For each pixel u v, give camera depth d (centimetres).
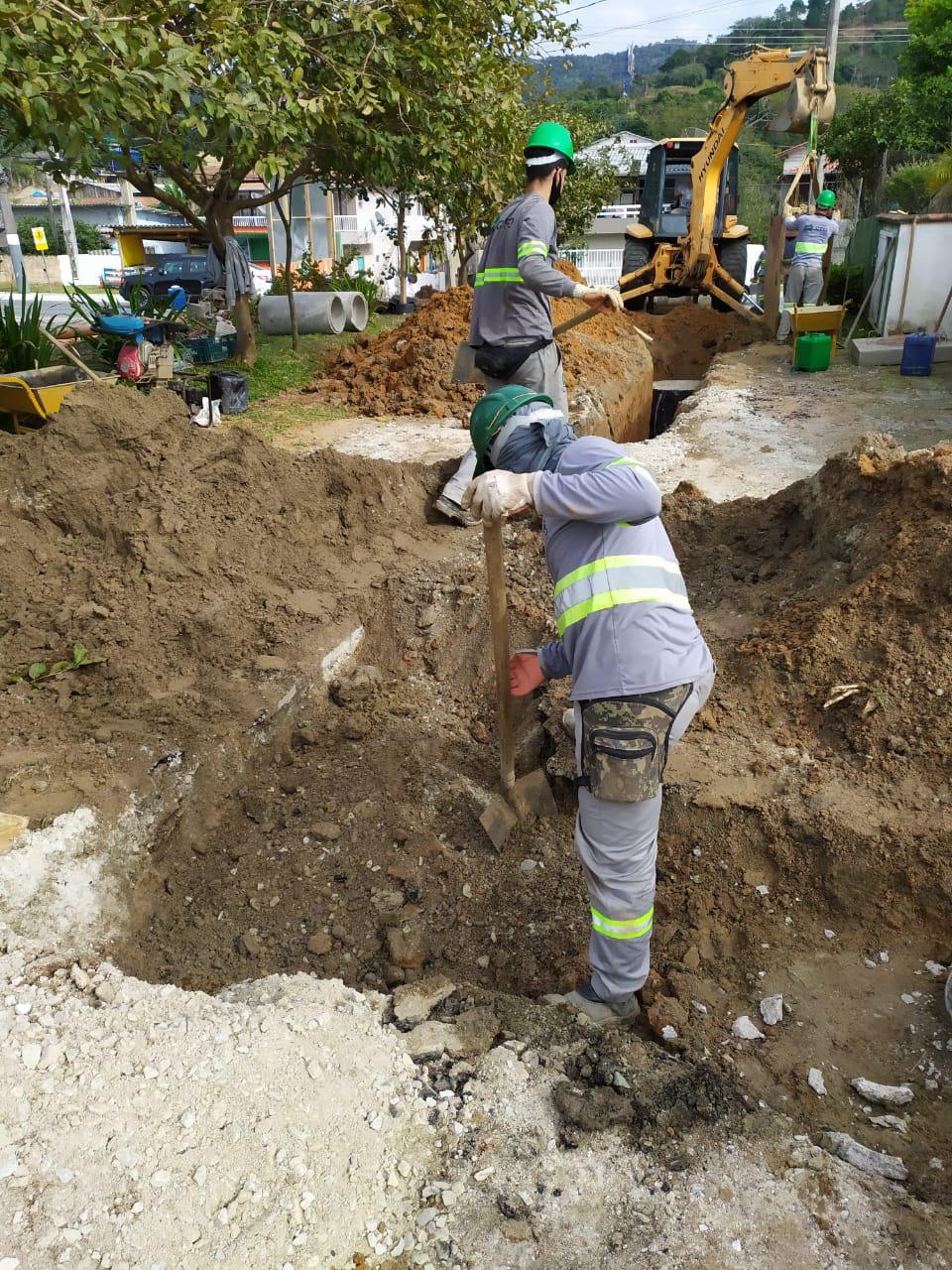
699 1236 195
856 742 340
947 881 292
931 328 1320
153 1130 208
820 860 310
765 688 375
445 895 328
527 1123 220
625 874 252
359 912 321
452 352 1022
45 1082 216
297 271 1873
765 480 698
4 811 303
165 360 910
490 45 1116
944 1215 204
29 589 420
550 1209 200
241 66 747
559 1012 259
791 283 1324
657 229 1700
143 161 1027
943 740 329
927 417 889
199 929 313
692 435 842
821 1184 207
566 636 250
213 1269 183
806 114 1310
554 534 253
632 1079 232
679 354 1501
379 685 434
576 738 252
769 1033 270
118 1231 187
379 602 475
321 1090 223
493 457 265
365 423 920
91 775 322
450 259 2584
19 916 276
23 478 447
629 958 263
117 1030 235
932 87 2433
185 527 451
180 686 386
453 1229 196
